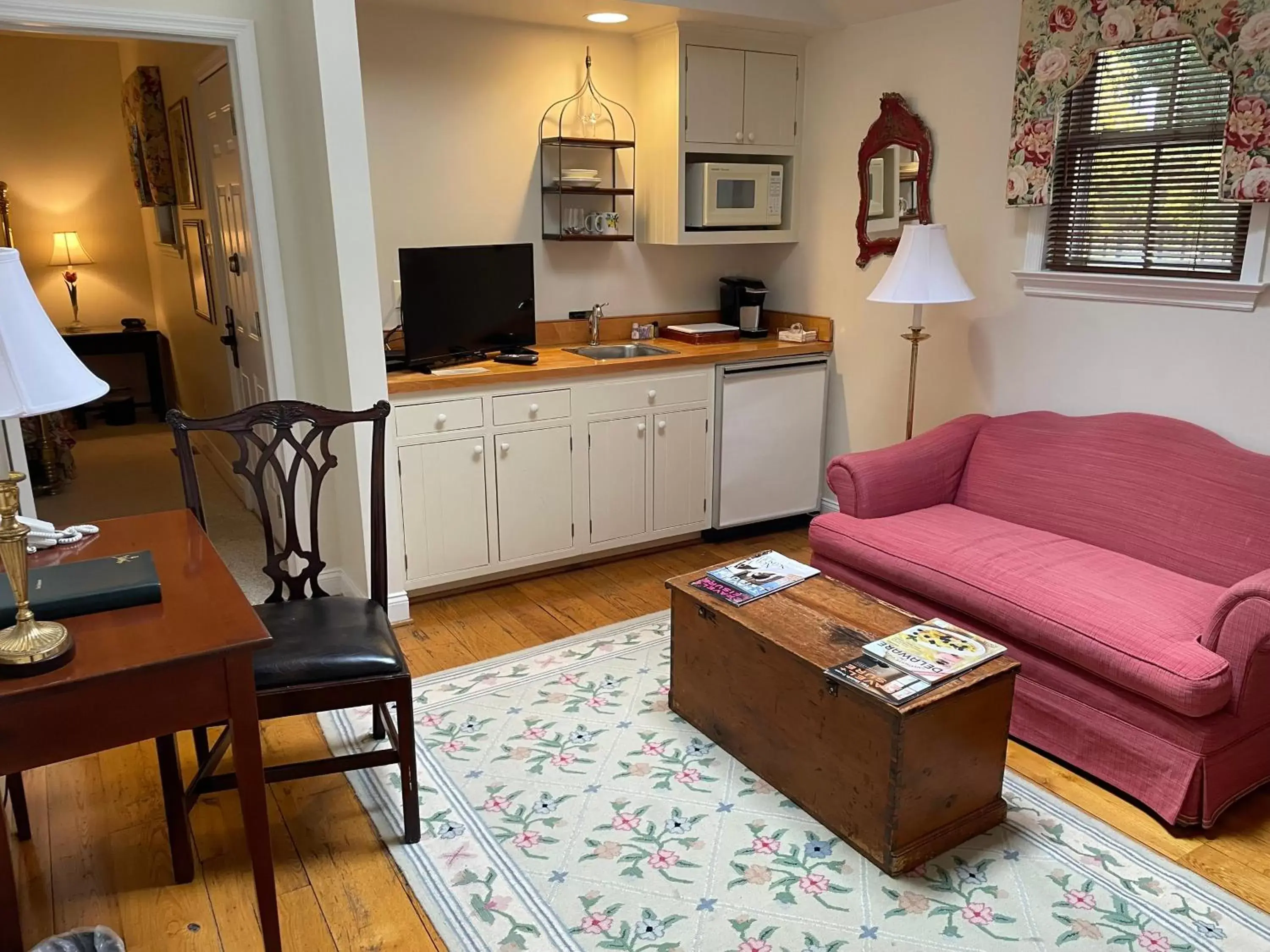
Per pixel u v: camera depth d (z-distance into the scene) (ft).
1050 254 10.68
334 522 11.48
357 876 6.64
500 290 11.91
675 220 12.94
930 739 6.46
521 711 8.89
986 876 6.64
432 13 11.63
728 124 12.98
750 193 13.35
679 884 6.56
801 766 7.30
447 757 8.14
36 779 7.91
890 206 12.44
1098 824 7.23
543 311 13.41
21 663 4.53
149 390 22.79
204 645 4.89
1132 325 9.89
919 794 6.56
